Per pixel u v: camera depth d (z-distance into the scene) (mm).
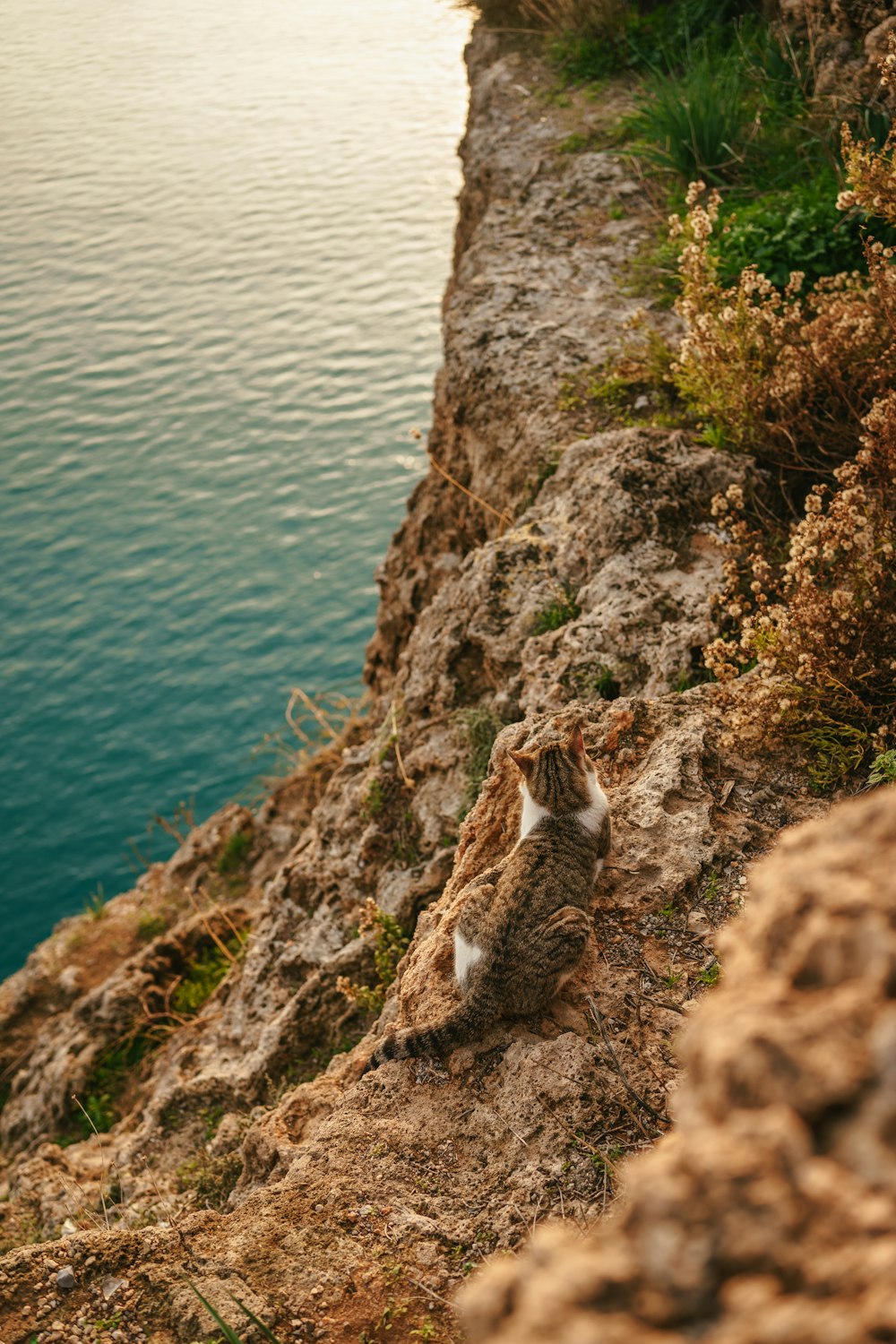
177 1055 9211
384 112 79375
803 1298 1029
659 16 14266
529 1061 4180
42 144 77938
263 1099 7262
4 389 49188
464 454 10070
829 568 5941
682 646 6316
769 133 11180
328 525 38875
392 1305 3572
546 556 7500
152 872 15195
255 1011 8297
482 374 9578
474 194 13680
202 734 30391
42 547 38688
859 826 1551
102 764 29672
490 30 16344
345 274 57406
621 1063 4133
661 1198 1115
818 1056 1161
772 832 4961
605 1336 1031
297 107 81625
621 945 4586
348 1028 7176
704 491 7266
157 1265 3914
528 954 4344
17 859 26984
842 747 5180
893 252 6801
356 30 97375
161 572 37000
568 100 13711
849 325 7004
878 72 9930
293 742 29422
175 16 103562
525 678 6898
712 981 4367
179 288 57438
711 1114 1220
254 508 40094
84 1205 7293
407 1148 4121
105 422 46312
